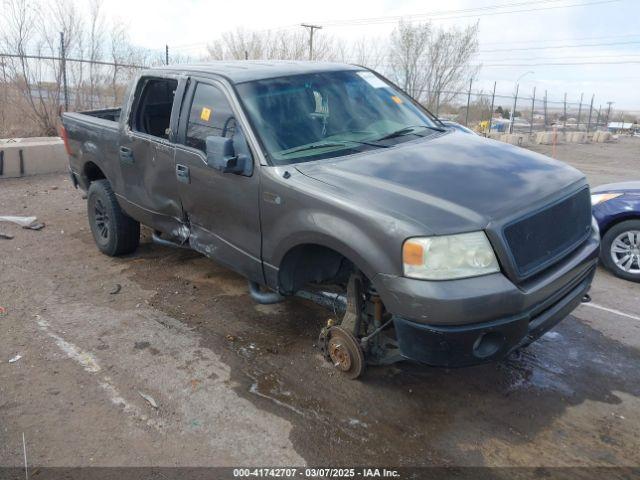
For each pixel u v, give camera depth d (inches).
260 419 132.1
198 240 177.3
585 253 138.4
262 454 120.9
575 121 1640.0
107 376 148.9
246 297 198.7
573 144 1225.4
